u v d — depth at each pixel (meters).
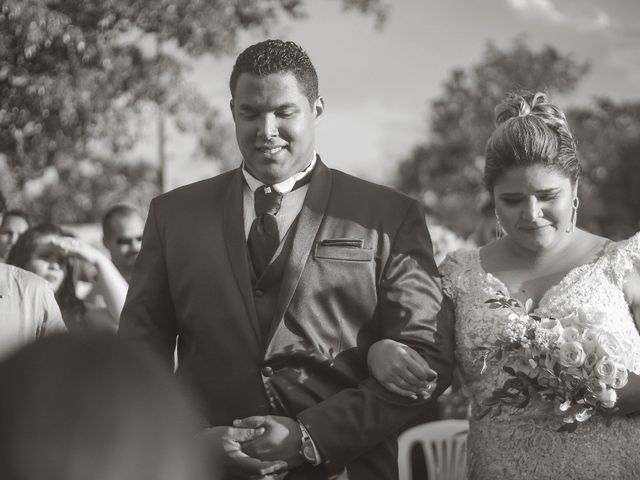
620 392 3.02
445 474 5.01
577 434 3.10
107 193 22.50
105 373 0.93
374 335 3.12
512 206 3.14
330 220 3.12
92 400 0.92
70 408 0.91
